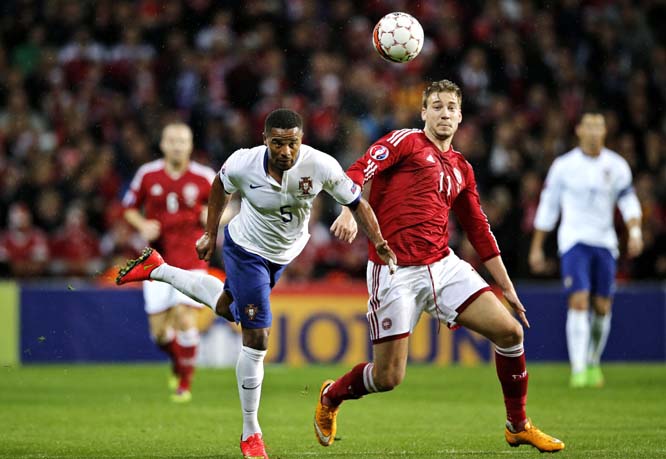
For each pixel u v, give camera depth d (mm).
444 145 24578
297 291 52500
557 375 46969
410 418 31781
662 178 67750
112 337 52344
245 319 23078
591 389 40281
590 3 78375
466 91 71438
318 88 70188
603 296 42125
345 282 58531
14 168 62750
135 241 58594
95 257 59312
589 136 41375
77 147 65688
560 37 76500
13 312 51625
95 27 74000
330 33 74062
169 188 39094
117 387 41688
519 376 23875
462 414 32781
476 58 72438
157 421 31047
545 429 28484
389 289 23938
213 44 72250
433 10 75062
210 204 23578
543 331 54531
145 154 65938
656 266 61094
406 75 72375
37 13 74812
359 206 22719
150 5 74562
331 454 24016
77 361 52000
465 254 58469
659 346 55312
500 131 66875
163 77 70938
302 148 22312
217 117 68500
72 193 61500
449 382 43719
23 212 59562
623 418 31188
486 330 23781
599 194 41531
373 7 74875
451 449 24797
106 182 62500
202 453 24391
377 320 24141
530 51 73562
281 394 39062
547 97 72625
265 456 22844
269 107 69000
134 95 70062
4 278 58125
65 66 71188
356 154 66188
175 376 41188
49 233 59625
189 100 70000
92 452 24578
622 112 73000
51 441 26641
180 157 39094
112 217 59844
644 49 78000
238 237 23312
